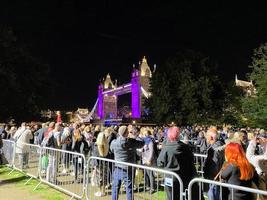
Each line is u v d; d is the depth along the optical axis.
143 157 11.54
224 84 46.16
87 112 118.62
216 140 8.45
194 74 44.94
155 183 8.41
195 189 6.59
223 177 6.20
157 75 46.28
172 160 7.36
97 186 10.09
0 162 17.78
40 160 12.98
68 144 13.70
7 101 54.59
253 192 5.36
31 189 11.98
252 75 43.81
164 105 44.47
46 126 18.02
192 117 43.53
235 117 45.16
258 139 11.97
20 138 15.48
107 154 11.03
